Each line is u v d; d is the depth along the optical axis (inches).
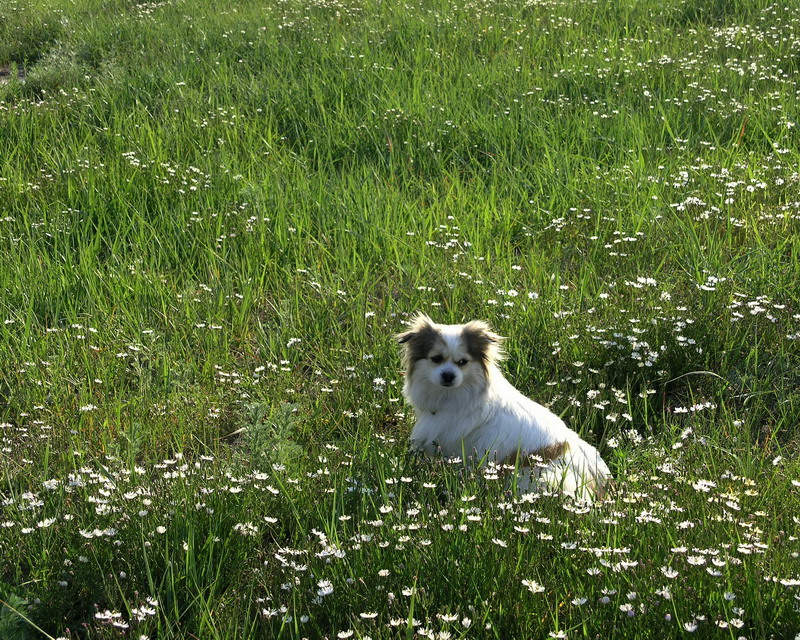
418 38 513.7
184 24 573.3
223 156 357.7
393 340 234.5
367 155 374.0
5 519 160.4
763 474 173.5
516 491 161.6
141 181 339.9
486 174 349.7
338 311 258.4
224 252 291.3
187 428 204.1
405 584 133.6
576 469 172.4
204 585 140.2
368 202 319.6
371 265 286.4
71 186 328.2
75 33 571.5
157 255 295.3
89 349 235.8
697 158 342.0
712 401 209.3
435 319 246.7
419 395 191.5
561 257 288.2
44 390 215.8
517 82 435.5
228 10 621.0
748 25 510.6
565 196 323.6
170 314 255.1
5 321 244.2
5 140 387.9
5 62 561.0
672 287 252.8
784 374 221.0
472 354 185.0
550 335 232.1
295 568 136.3
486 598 129.1
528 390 219.5
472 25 541.0
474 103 414.6
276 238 300.2
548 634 122.6
